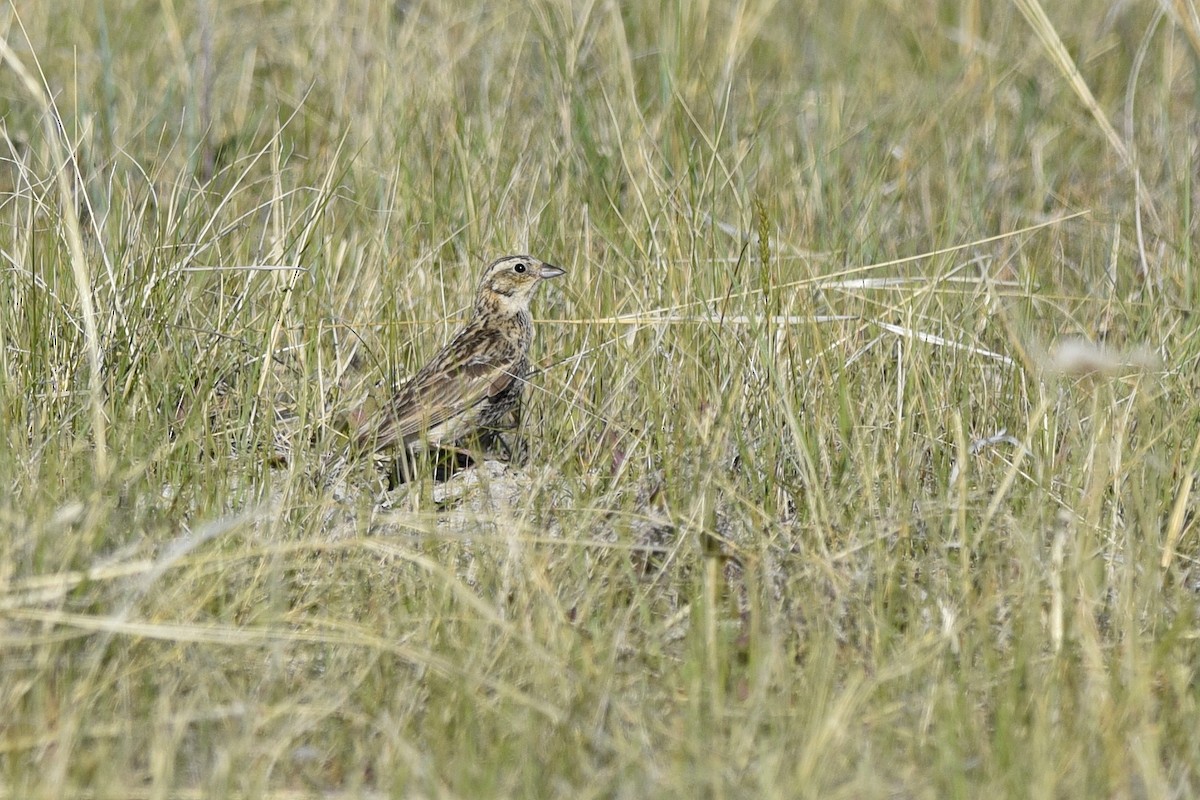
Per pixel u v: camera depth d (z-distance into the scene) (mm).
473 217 19781
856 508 14336
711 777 9930
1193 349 16797
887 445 14891
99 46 25297
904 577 13219
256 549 11961
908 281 18109
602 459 15492
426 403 16672
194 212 18922
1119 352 17172
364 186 20484
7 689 10672
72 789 9766
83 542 11961
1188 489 13547
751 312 16531
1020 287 18750
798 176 21344
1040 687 11242
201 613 11875
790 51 27812
